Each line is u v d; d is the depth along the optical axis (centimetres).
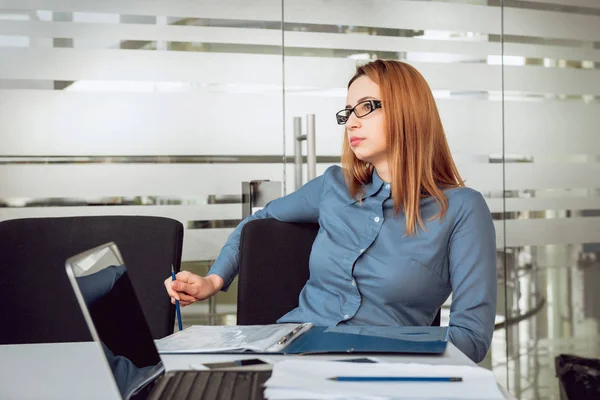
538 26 366
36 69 306
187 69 323
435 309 162
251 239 175
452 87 356
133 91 316
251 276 173
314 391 82
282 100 335
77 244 168
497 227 361
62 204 310
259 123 332
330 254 163
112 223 170
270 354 111
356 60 344
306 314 161
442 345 113
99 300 86
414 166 158
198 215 325
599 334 374
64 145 309
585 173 373
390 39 348
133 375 88
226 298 326
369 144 160
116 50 314
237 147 329
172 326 166
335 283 161
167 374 96
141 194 318
